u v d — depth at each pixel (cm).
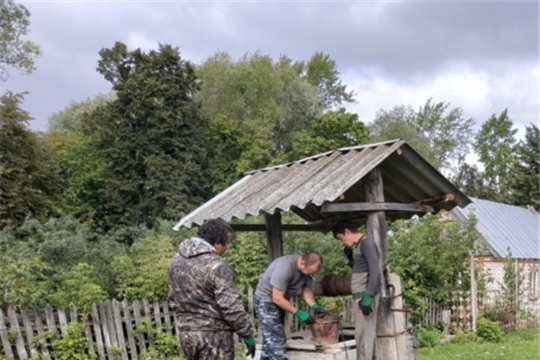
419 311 1156
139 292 947
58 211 1761
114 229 2097
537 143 3712
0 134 1712
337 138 2708
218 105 2962
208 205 562
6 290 828
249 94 2978
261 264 1078
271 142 2764
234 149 2619
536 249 2006
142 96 2373
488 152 4541
